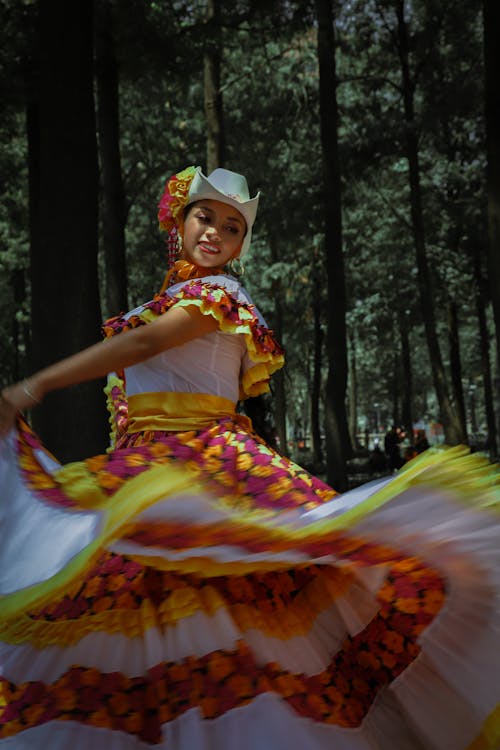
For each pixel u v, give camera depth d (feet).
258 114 117.91
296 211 113.50
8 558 9.50
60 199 41.78
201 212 12.04
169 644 9.74
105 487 9.80
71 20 41.78
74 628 9.89
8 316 150.20
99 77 70.33
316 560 9.67
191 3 79.77
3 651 9.99
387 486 9.17
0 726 9.62
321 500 10.45
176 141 120.88
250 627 9.86
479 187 129.29
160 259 132.57
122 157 120.57
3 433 9.93
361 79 113.50
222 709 9.39
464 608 10.19
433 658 10.25
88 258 42.19
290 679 9.75
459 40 107.04
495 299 53.83
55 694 9.69
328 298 82.17
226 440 10.84
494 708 10.05
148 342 10.55
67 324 41.70
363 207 140.67
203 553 9.37
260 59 117.19
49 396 39.63
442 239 142.61
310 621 10.29
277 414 133.08
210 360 11.19
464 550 9.81
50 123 41.93
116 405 12.94
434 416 291.38
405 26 107.55
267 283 139.13
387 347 197.88
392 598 10.33
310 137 121.08
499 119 53.21
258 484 10.43
